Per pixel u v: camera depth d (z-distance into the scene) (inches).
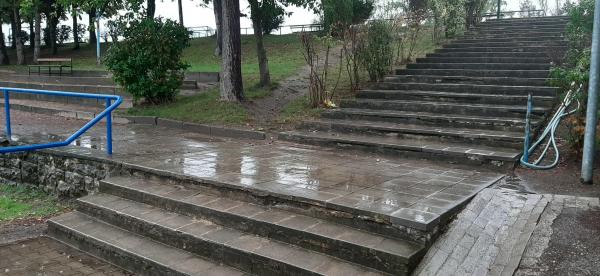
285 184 232.5
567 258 159.9
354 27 476.1
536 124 320.8
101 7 480.7
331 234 185.6
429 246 176.6
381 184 235.9
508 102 374.6
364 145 331.0
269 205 219.3
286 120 415.8
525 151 275.7
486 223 191.3
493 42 556.1
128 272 206.8
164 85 491.5
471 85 415.2
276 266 179.2
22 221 270.7
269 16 527.8
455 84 426.3
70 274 203.6
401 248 172.6
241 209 216.8
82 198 260.4
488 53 509.4
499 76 446.3
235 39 459.2
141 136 389.4
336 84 467.5
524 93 388.8
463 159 289.4
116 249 212.4
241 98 466.9
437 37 632.4
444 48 566.6
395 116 374.9
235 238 200.2
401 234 180.4
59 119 494.0
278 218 204.5
